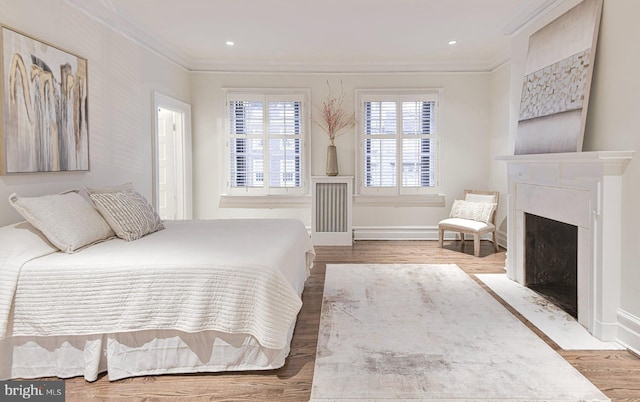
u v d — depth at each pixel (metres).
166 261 2.17
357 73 5.93
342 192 5.77
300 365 2.28
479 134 5.95
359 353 2.39
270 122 5.94
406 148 5.97
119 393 2.02
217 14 4.02
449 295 3.47
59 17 3.14
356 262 4.71
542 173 3.31
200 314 2.11
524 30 3.96
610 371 2.18
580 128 2.82
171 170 5.56
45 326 2.11
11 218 2.71
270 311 2.10
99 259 2.20
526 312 3.08
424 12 4.00
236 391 2.02
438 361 2.28
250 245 2.56
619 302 2.55
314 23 4.30
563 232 3.76
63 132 3.16
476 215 5.24
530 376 2.11
